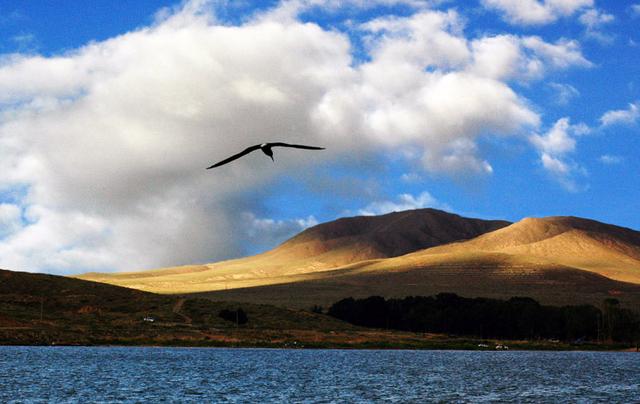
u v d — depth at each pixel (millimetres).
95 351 153875
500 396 96250
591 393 100500
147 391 92688
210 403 84562
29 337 169750
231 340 184125
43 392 89375
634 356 178625
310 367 130500
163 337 182000
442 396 95000
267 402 86250
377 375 118875
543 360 160000
